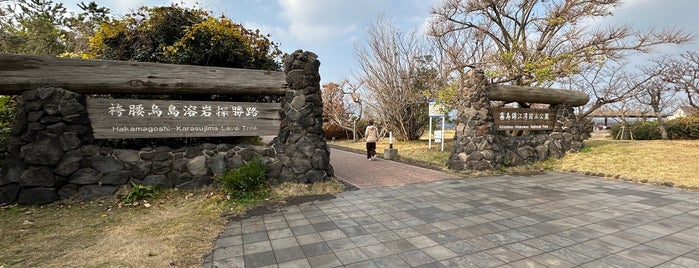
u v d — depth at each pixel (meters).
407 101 14.52
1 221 3.59
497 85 7.62
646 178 5.97
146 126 4.70
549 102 8.48
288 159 5.36
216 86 4.98
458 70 10.93
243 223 3.64
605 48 10.16
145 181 4.68
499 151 7.34
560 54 10.02
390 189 5.45
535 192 5.17
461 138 7.50
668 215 3.86
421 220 3.72
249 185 4.64
